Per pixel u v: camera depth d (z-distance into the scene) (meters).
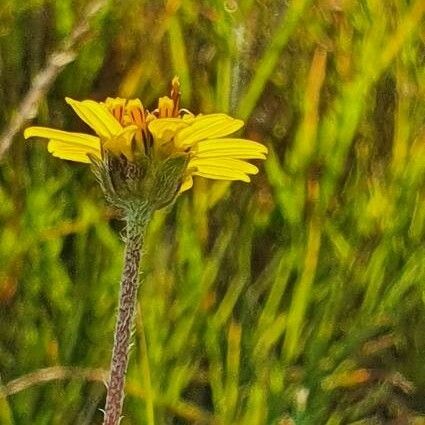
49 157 0.23
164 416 0.23
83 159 0.16
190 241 0.23
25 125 0.23
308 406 0.23
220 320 0.23
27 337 0.23
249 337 0.23
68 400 0.23
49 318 0.23
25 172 0.23
